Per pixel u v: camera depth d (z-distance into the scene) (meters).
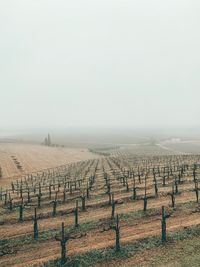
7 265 23.22
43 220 33.09
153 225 28.73
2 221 33.72
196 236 25.70
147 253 23.30
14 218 34.59
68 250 24.70
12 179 66.94
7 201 43.31
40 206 38.97
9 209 38.44
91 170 71.12
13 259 24.16
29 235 28.73
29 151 127.31
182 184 46.19
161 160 81.06
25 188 52.38
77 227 29.73
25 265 22.97
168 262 21.69
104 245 24.98
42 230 29.86
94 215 33.25
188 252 22.94
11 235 29.33
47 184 55.97
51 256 24.09
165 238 25.03
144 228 28.12
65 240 22.86
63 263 22.67
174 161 75.00
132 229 28.17
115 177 57.25
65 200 40.88
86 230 28.89
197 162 72.12
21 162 94.56
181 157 86.56
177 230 26.88
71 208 36.59
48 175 65.62
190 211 31.98
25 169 81.88
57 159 104.56
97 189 46.38
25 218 34.22
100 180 55.06
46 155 114.88
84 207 35.34
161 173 57.78
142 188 44.78
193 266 20.81
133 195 39.97
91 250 24.14
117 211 33.88
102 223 30.34
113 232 27.80
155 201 37.03
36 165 89.81
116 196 40.78
